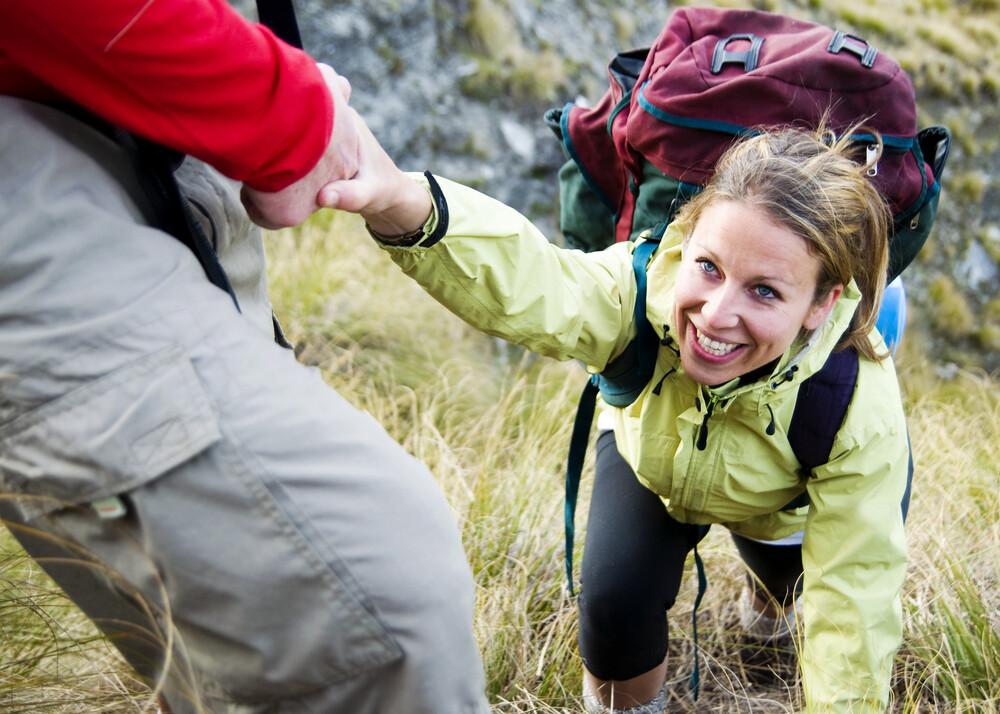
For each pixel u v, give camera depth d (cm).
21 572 146
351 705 98
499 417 303
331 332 367
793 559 190
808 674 150
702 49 162
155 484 86
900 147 154
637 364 149
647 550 167
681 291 130
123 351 85
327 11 540
